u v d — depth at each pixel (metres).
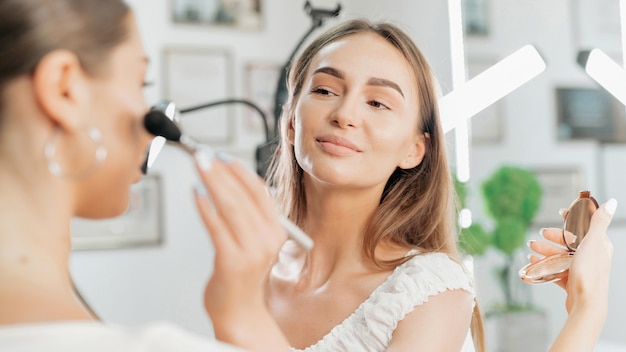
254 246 0.60
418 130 1.11
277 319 1.09
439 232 1.12
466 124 2.43
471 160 2.47
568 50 2.32
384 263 1.05
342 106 1.01
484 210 2.40
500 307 2.40
